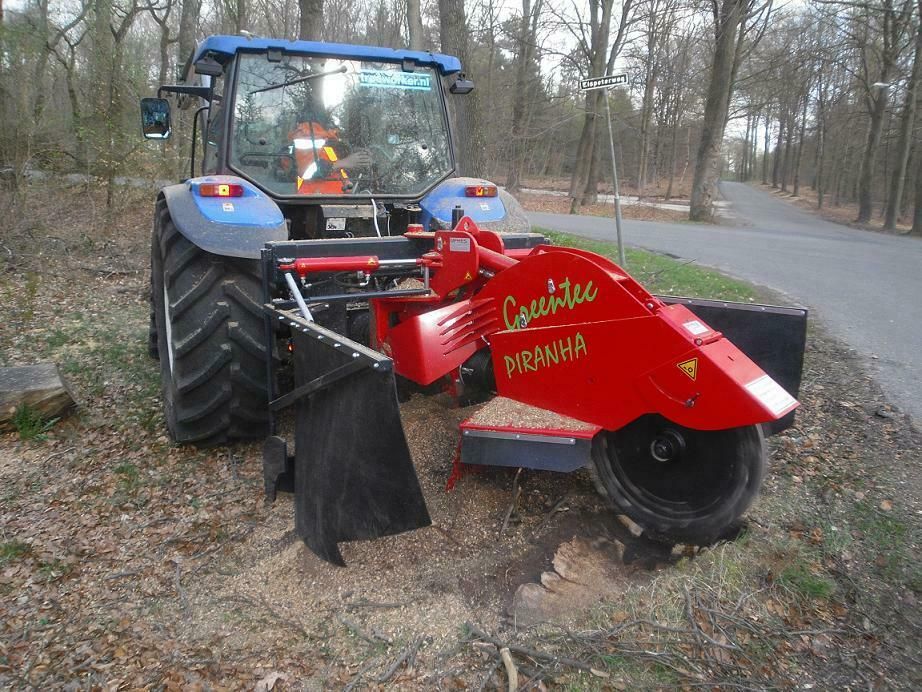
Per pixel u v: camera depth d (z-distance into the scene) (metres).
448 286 3.27
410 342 3.15
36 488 3.41
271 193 4.07
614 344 2.71
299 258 3.08
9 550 2.85
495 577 2.66
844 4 20.45
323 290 3.37
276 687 2.14
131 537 2.99
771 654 2.25
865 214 24.84
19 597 2.59
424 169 4.51
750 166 77.81
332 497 2.52
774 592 2.52
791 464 3.54
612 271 2.74
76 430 4.10
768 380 2.56
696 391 2.56
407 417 3.73
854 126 33.75
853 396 4.64
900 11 21.58
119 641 2.36
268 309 3.00
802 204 39.00
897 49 23.25
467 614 2.46
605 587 2.63
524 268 2.93
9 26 9.34
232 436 3.71
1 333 5.96
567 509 3.09
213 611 2.51
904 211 30.80
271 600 2.57
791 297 8.10
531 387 3.02
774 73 28.42
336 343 2.42
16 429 4.03
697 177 21.77
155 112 5.00
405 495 2.31
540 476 3.33
